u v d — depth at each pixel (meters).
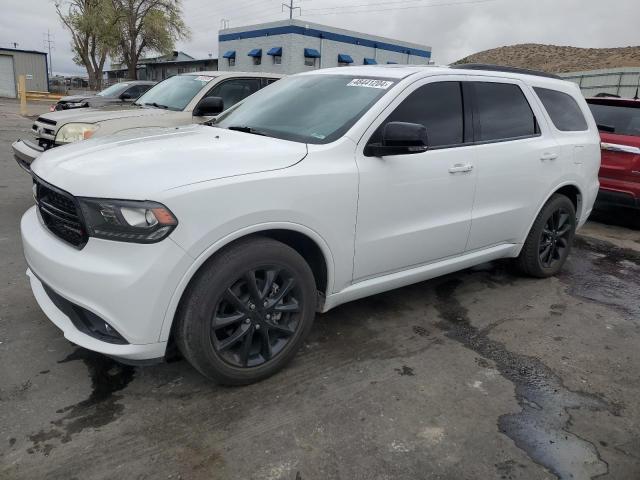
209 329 2.68
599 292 4.77
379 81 3.60
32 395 2.79
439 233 3.70
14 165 9.21
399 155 3.35
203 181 2.57
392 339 3.62
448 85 3.80
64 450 2.41
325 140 3.19
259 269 2.80
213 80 7.04
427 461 2.47
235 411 2.75
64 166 2.81
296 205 2.84
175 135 3.38
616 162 7.03
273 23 34.06
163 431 2.58
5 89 36.34
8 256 4.74
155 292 2.47
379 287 3.52
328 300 3.24
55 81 53.06
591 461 2.52
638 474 2.45
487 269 5.18
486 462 2.48
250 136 3.33
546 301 4.46
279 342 3.05
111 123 5.93
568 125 4.86
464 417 2.80
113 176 2.55
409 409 2.84
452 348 3.55
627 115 7.31
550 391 3.10
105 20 39.12
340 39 35.19
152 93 7.67
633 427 2.79
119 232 2.45
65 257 2.60
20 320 3.57
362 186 3.14
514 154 4.15
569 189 4.96
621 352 3.62
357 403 2.87
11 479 2.23
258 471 2.35
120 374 3.03
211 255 2.65
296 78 4.21
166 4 41.41
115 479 2.27
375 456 2.48
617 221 7.82
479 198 3.94
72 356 3.18
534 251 4.70
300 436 2.59
